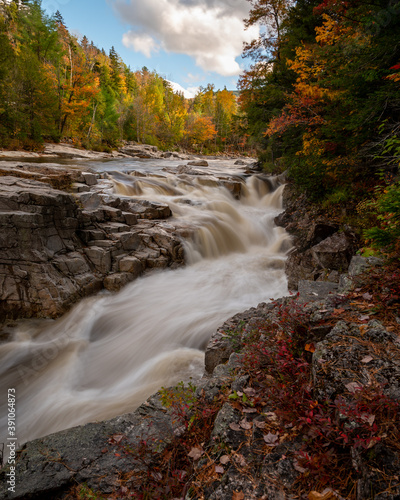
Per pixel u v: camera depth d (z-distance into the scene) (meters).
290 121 13.45
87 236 9.12
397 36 6.96
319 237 10.05
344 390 2.22
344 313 3.23
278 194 17.50
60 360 6.26
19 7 44.25
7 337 6.92
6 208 7.34
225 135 85.62
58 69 43.94
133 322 7.30
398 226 3.78
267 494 1.86
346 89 9.43
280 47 19.12
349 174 10.75
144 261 9.59
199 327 6.81
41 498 2.38
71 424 4.43
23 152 29.02
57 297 7.34
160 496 2.21
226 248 12.37
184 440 2.71
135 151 50.44
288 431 2.29
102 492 2.35
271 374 3.02
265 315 4.86
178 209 13.85
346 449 1.99
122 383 5.39
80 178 12.63
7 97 31.12
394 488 1.56
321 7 8.68
